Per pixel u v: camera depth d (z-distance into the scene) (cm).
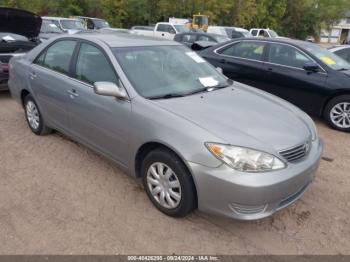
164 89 346
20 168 400
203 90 370
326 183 399
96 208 329
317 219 329
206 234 299
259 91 411
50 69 437
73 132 413
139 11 3559
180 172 290
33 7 2873
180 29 2019
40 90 448
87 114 374
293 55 630
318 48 651
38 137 489
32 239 284
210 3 4091
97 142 377
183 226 307
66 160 422
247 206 270
